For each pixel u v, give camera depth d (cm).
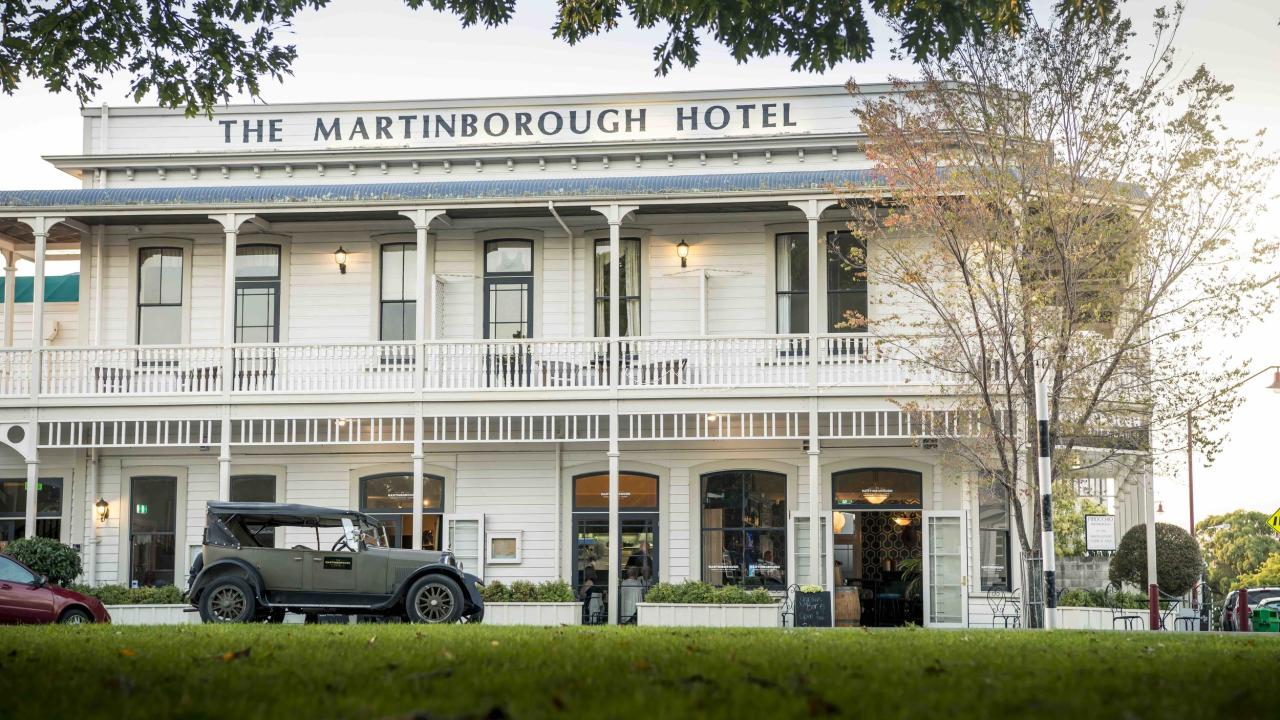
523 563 2480
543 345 2455
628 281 2531
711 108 2598
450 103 2638
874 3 1543
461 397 2341
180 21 1622
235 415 2361
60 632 1340
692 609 2164
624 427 2444
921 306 2405
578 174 2580
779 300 2494
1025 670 852
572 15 1603
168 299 2603
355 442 2353
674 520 2459
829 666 866
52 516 2544
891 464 2414
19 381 2395
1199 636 1413
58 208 2384
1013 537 2366
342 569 1783
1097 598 2216
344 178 2609
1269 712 666
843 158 2525
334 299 2578
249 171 2620
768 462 2448
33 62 1608
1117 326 2008
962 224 1980
